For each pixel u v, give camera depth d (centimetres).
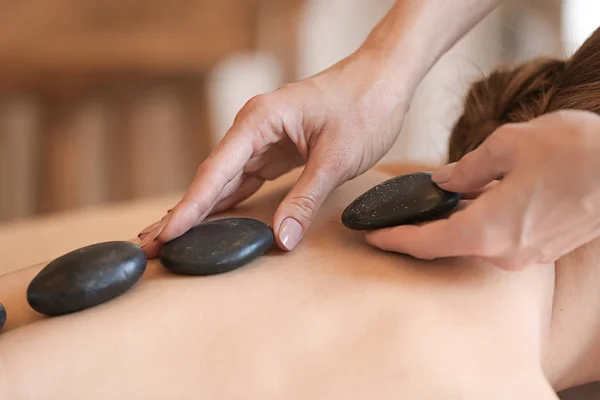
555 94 70
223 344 52
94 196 204
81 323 53
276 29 206
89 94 192
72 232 105
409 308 56
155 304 55
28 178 202
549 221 54
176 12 204
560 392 80
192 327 53
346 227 68
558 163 52
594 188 52
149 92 195
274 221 64
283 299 56
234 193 76
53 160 198
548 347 66
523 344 54
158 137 203
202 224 63
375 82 76
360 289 58
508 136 55
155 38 189
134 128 201
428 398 49
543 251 56
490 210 54
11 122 196
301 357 51
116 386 49
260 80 234
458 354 52
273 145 75
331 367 51
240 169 68
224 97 231
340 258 63
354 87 75
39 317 58
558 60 76
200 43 189
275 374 50
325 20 228
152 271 62
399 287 58
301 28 214
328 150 71
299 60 216
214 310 55
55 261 55
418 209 60
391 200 61
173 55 184
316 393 49
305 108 72
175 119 201
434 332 54
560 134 53
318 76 77
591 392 80
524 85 75
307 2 209
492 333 54
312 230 68
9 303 61
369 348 52
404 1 83
